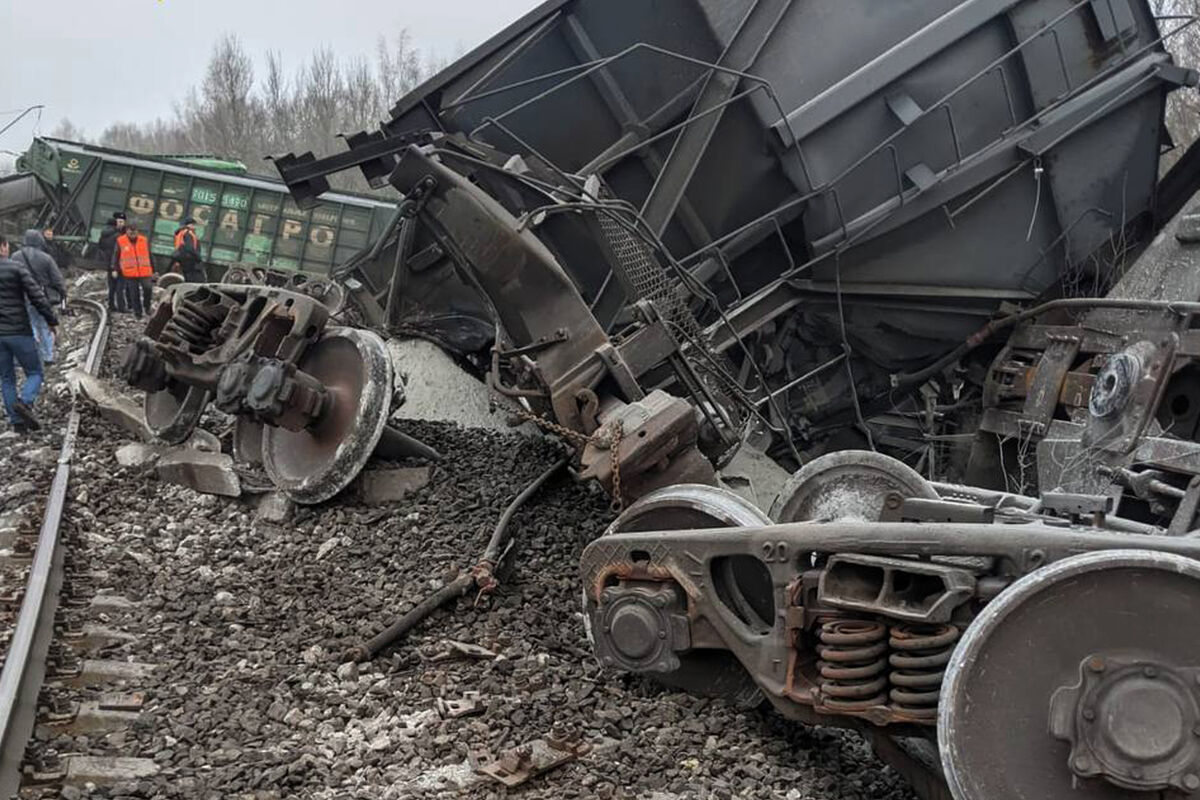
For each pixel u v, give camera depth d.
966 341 10.24
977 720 3.63
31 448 11.26
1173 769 3.38
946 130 9.62
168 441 10.12
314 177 8.34
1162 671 3.44
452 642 5.94
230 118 66.31
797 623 4.44
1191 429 7.00
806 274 10.08
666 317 8.34
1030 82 9.66
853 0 9.50
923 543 3.99
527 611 6.40
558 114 9.95
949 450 10.48
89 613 6.43
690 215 9.93
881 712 4.08
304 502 8.30
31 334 12.13
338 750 4.80
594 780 4.46
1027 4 9.54
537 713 5.14
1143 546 3.63
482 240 7.77
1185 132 16.14
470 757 4.61
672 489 5.76
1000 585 3.82
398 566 7.16
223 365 8.64
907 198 9.56
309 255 27.33
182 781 4.42
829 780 4.56
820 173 9.48
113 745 4.76
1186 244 8.21
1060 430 8.40
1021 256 10.06
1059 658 3.58
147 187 27.92
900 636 4.02
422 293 11.51
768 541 4.57
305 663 5.79
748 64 9.35
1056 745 3.58
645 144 9.48
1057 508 4.65
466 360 11.68
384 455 9.01
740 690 5.27
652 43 9.69
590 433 7.25
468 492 8.54
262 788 4.39
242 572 7.31
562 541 7.67
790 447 9.66
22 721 4.75
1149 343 7.31
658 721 5.08
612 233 8.48
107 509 8.66
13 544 7.59
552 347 7.54
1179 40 16.73
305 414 8.28
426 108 9.78
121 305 23.42
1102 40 9.74
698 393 7.79
